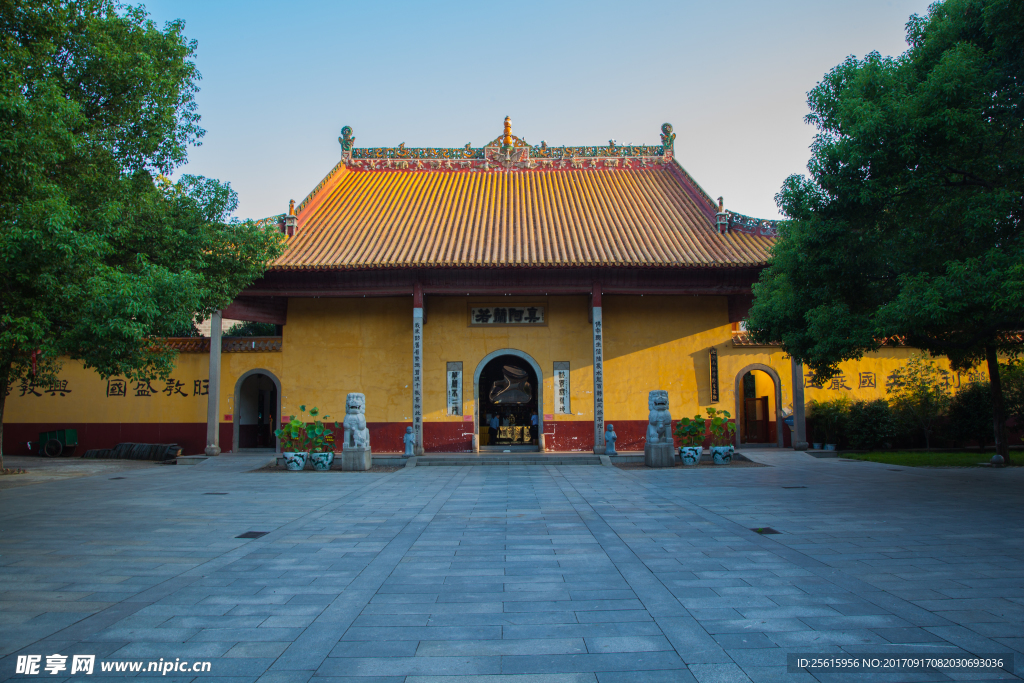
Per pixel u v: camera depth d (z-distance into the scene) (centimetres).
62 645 478
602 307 2336
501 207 2556
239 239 1420
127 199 1176
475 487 1461
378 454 2175
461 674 421
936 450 2225
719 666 429
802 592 593
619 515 1052
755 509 1084
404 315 2344
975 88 1015
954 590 595
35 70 973
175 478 1675
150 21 1262
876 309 1214
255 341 2348
